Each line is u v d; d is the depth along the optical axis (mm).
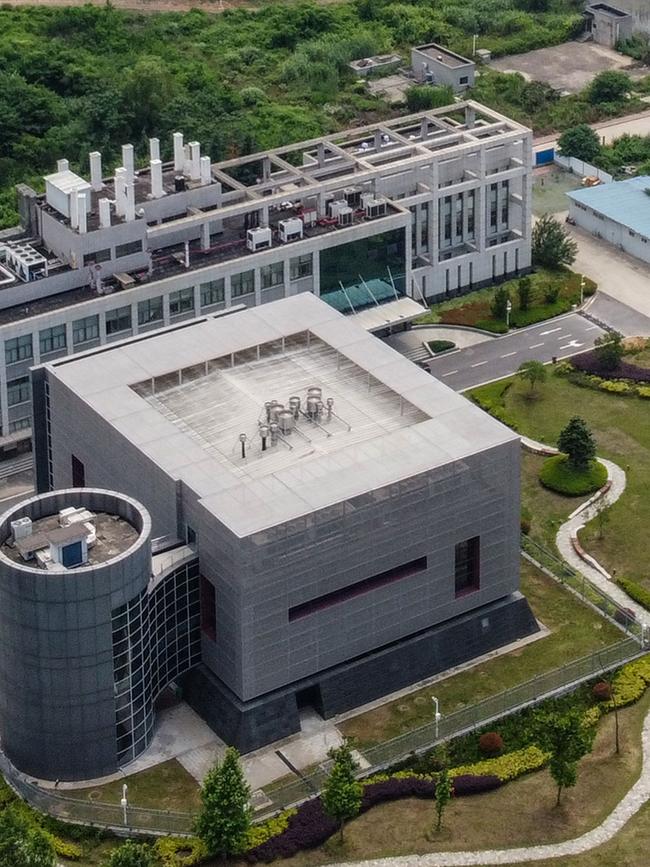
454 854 183375
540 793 191000
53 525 191250
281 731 198625
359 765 193375
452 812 188250
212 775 178750
